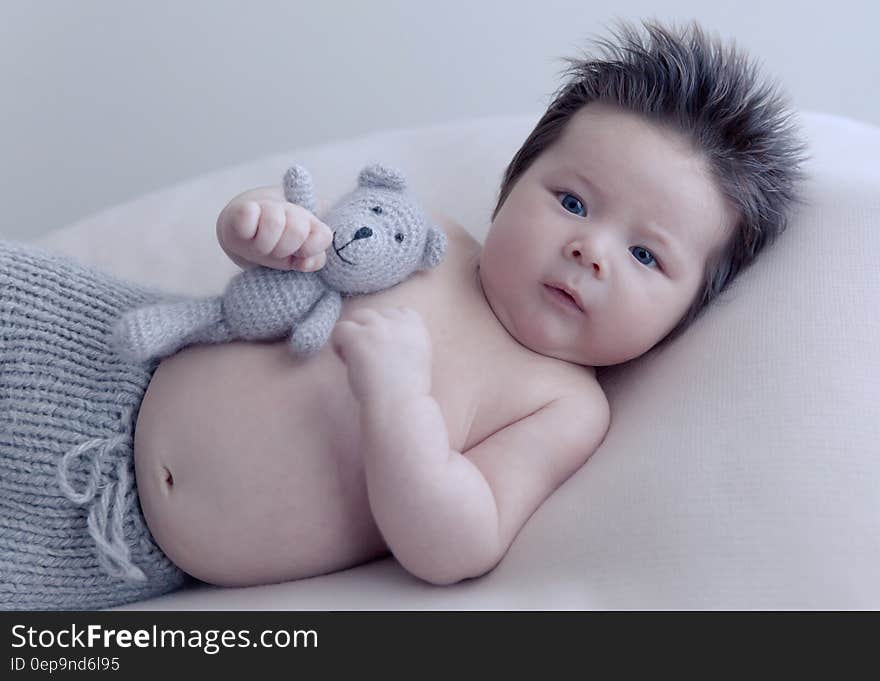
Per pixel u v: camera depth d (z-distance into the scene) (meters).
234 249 0.92
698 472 0.84
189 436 0.93
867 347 0.91
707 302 1.06
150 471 0.95
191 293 1.34
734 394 0.91
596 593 0.81
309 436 0.92
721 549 0.79
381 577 0.93
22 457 0.95
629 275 0.99
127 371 0.98
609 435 0.99
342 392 0.93
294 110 1.99
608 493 0.88
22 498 0.95
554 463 0.96
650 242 0.99
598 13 1.83
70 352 0.97
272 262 0.91
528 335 1.02
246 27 1.93
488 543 0.87
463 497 0.86
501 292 1.03
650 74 1.04
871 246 1.00
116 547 0.94
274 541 0.93
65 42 1.94
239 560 0.94
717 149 1.01
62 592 0.96
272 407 0.93
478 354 1.00
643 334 1.01
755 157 1.03
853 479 0.80
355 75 1.95
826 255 1.00
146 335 0.91
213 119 2.01
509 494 0.92
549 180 1.03
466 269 1.08
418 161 1.44
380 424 0.85
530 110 1.91
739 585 0.77
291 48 1.94
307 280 0.94
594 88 1.07
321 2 1.90
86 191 2.06
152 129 2.02
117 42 1.95
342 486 0.93
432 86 1.94
